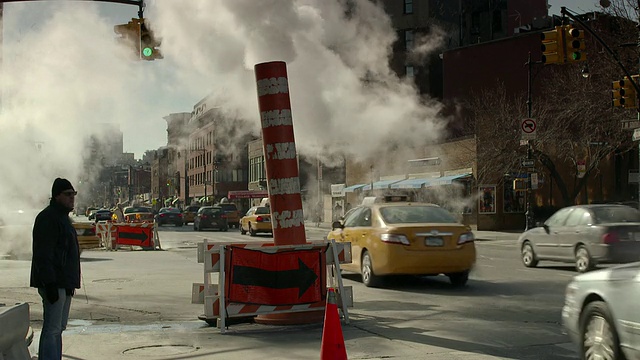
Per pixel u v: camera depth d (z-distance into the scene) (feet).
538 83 128.26
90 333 28.02
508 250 80.23
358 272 44.62
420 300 37.09
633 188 125.59
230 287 28.37
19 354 16.87
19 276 50.88
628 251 46.47
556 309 33.45
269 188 30.37
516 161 114.83
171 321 31.48
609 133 104.12
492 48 130.11
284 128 29.89
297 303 29.22
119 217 129.08
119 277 50.60
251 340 26.32
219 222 148.36
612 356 18.86
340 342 18.60
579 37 58.23
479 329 28.12
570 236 50.60
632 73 96.78
